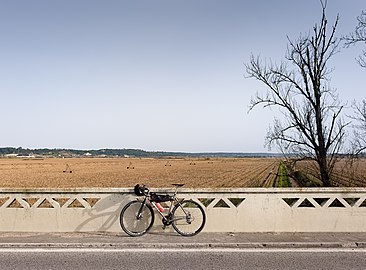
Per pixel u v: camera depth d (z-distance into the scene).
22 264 5.77
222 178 45.62
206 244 6.80
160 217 7.82
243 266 5.66
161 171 66.38
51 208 7.94
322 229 7.74
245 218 7.80
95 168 79.88
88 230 7.89
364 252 6.39
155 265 5.71
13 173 60.28
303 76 17.62
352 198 7.82
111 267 5.62
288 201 8.88
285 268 5.55
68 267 5.62
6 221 7.92
